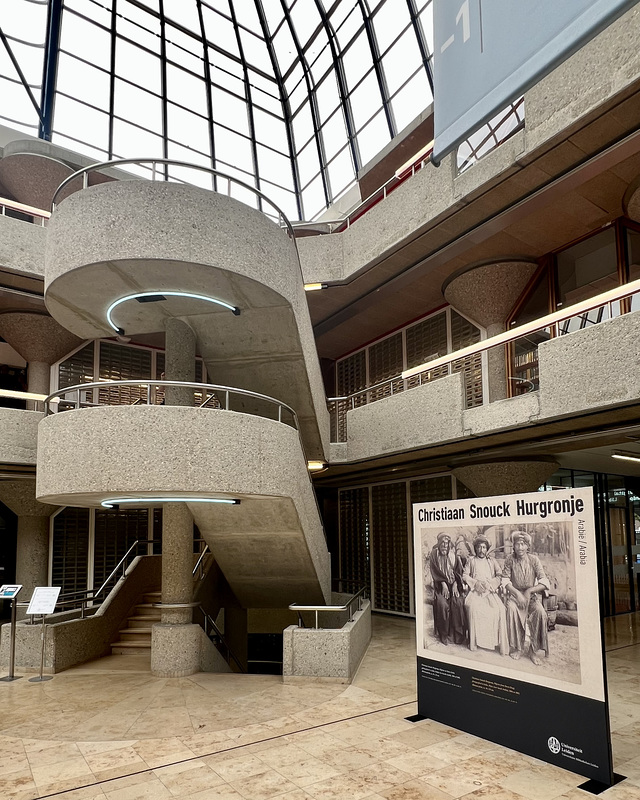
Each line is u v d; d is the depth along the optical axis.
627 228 10.05
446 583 7.08
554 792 5.09
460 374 10.32
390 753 5.99
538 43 2.77
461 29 3.27
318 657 8.91
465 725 6.64
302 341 9.88
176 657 9.48
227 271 7.80
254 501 9.18
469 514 6.85
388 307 14.55
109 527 15.88
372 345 16.91
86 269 7.64
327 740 6.39
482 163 9.05
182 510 10.09
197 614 11.91
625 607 16.00
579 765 5.46
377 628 14.26
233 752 6.07
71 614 11.77
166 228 7.50
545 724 5.80
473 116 3.09
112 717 7.30
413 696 8.12
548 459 12.52
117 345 15.83
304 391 10.85
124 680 9.20
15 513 14.16
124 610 12.48
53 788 5.25
